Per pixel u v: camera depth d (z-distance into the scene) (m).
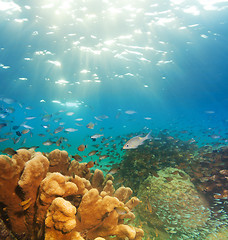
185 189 5.62
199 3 13.01
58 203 1.66
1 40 16.09
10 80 26.81
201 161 7.36
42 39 16.38
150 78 29.89
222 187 6.37
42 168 2.01
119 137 10.21
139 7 13.20
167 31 16.22
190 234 4.69
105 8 13.07
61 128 7.85
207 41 18.20
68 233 1.72
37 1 12.00
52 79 27.22
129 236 2.46
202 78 30.72
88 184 2.95
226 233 4.88
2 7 12.38
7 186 1.93
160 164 7.82
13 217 2.08
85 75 26.45
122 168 7.59
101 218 2.34
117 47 18.59
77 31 15.48
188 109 68.75
